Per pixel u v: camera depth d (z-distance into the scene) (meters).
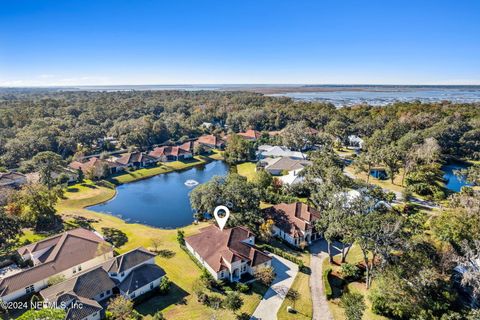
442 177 87.25
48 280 40.97
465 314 33.00
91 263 45.69
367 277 40.66
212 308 36.97
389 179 85.94
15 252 46.72
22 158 100.88
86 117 150.50
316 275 44.09
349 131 136.12
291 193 71.81
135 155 106.56
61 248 44.94
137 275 40.25
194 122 165.75
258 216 54.97
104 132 139.38
